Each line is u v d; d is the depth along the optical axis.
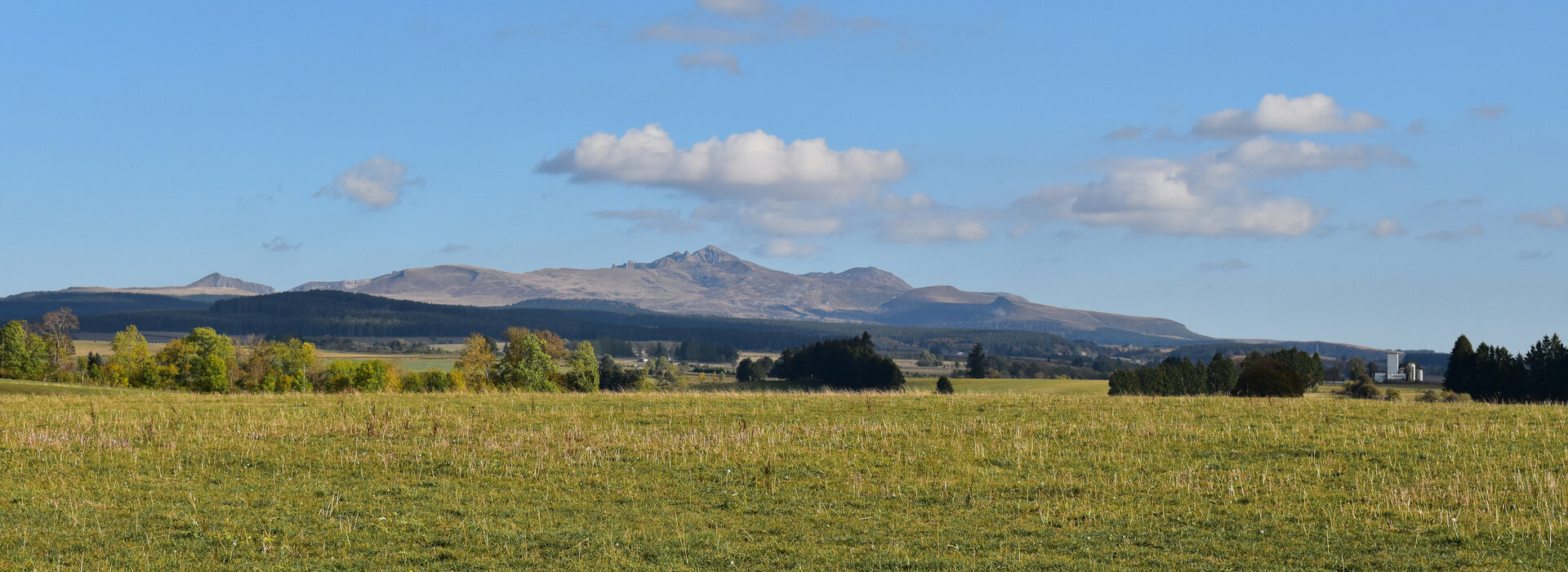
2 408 35.94
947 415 35.69
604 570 17.67
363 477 25.44
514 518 21.48
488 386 92.69
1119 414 35.56
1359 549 19.19
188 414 34.75
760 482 25.06
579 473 26.00
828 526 21.06
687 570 17.69
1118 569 17.84
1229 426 32.56
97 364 120.69
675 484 25.03
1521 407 37.75
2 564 17.48
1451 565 18.09
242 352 112.56
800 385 123.81
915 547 19.31
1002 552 18.89
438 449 28.58
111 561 17.88
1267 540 19.88
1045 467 26.98
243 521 20.84
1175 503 23.05
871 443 30.14
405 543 19.41
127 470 25.78
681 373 165.12
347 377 106.62
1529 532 20.09
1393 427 32.03
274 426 31.88
